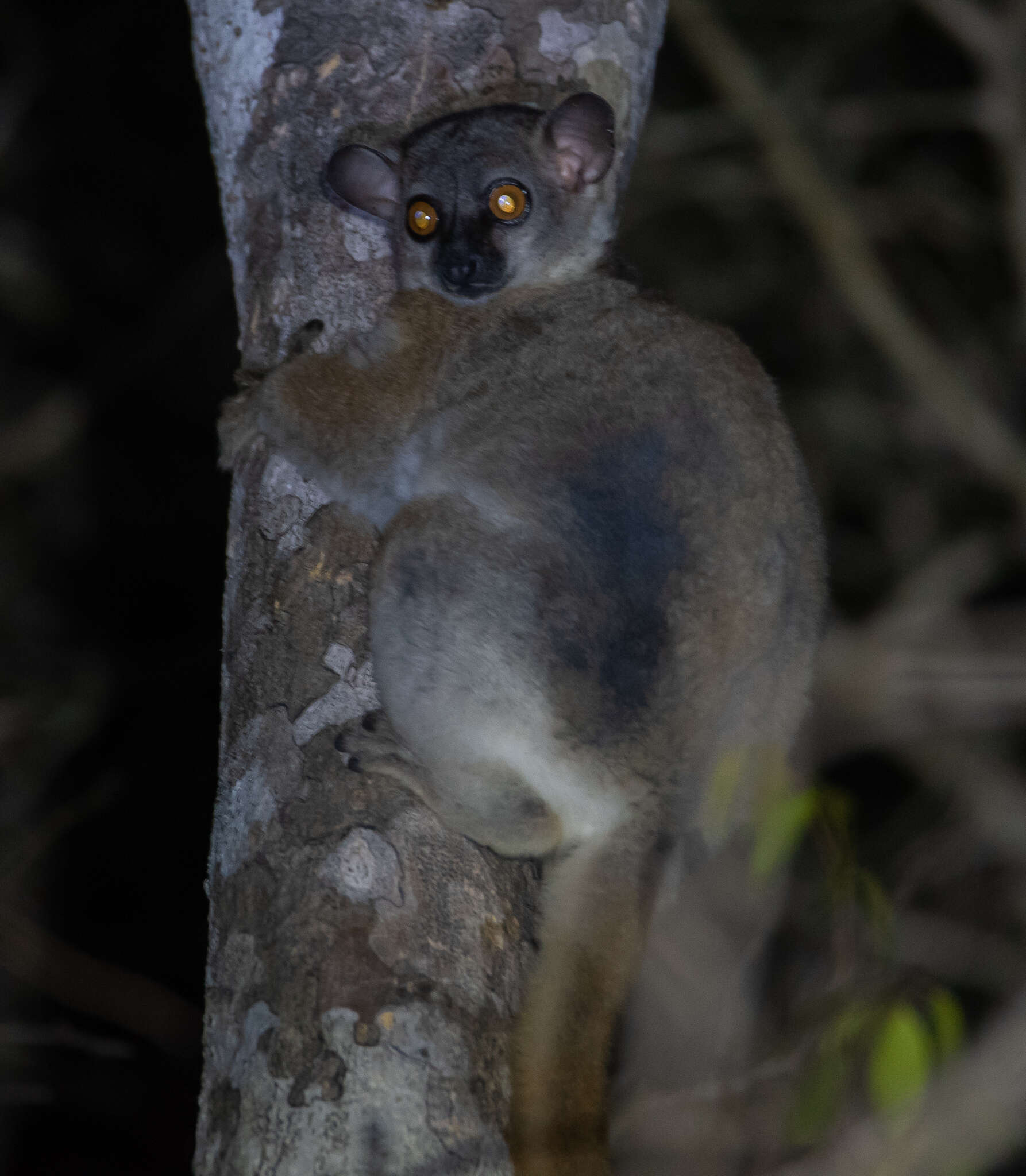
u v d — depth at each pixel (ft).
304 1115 17.35
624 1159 26.58
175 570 57.00
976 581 47.70
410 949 18.83
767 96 50.42
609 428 22.97
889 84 58.49
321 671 21.27
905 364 50.06
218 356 58.70
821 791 21.58
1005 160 53.52
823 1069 21.43
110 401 57.82
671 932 26.50
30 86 58.59
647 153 53.62
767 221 56.29
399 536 22.61
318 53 25.89
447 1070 17.93
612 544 22.39
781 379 55.31
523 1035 19.56
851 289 50.14
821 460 53.16
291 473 23.62
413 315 25.12
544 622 22.25
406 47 26.18
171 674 51.08
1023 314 53.83
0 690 52.31
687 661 22.16
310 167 25.21
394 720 21.25
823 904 30.60
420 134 26.21
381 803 20.13
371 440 24.07
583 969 20.89
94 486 57.06
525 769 21.79
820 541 24.14
